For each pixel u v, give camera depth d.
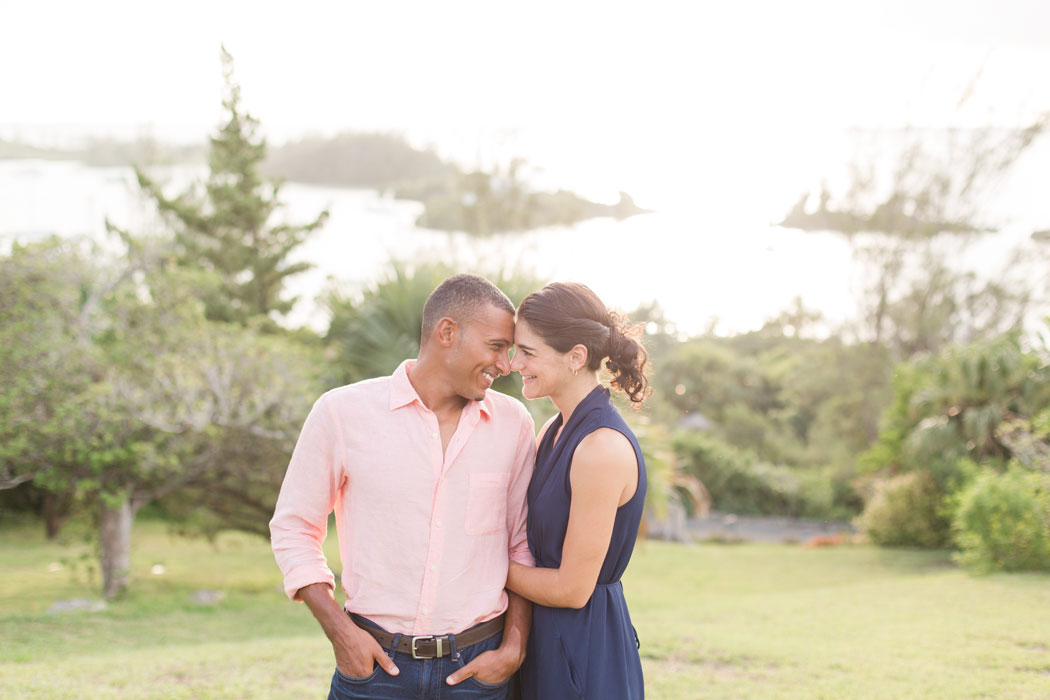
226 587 10.70
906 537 15.37
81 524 14.70
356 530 2.19
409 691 2.15
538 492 2.29
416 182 68.81
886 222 30.92
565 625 2.26
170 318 10.93
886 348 30.66
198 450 10.38
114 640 7.04
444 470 2.17
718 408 39.50
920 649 5.47
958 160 30.27
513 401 2.35
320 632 7.66
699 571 12.77
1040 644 5.55
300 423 10.13
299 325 21.05
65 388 9.64
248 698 4.29
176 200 22.77
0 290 10.11
